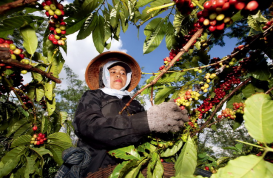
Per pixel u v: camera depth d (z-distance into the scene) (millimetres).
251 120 690
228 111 1827
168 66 981
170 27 1410
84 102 1766
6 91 1559
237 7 694
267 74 1394
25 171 1735
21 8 814
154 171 1338
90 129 1323
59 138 2029
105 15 1317
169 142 1455
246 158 613
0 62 905
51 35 1160
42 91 1719
